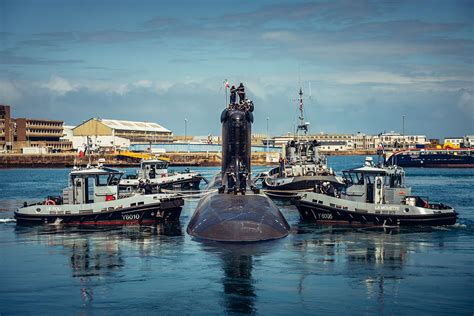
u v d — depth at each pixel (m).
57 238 49.47
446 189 101.81
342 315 30.31
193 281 35.78
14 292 34.28
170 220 57.09
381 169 56.09
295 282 35.53
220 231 46.28
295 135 98.00
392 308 31.25
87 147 62.16
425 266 39.41
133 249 44.53
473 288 34.50
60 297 33.31
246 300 32.44
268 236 46.00
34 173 172.75
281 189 81.88
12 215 67.38
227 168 56.88
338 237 48.75
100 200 56.72
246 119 56.50
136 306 31.70
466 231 51.72
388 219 53.31
